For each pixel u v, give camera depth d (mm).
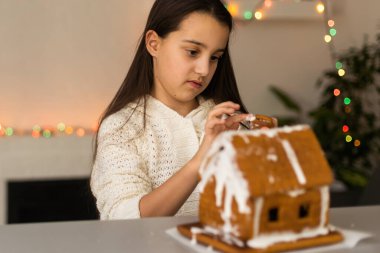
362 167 3504
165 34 1272
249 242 686
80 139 3229
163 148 1357
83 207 3270
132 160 1289
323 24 3658
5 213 3152
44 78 3289
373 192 1988
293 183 688
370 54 3586
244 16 3461
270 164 689
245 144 696
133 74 1417
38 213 3232
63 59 3303
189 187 1075
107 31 3344
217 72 1467
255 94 3596
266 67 3600
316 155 725
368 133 3432
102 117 1408
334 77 3482
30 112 3283
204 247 716
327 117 3377
